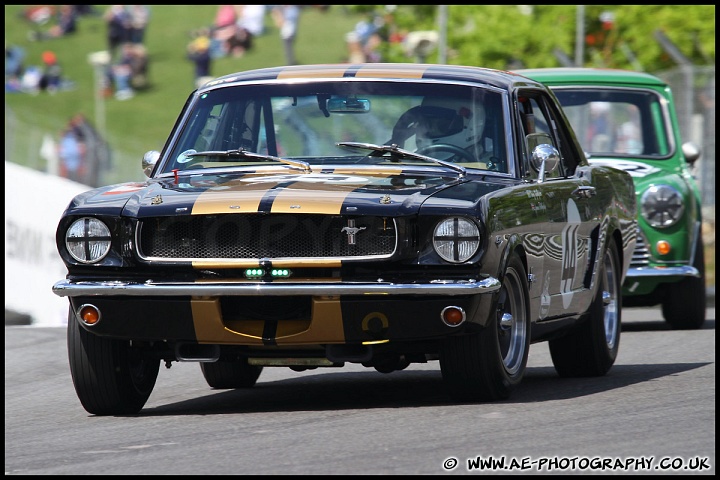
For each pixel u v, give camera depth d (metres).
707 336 38.28
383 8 121.88
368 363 23.80
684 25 106.38
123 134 134.38
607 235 29.17
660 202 40.31
